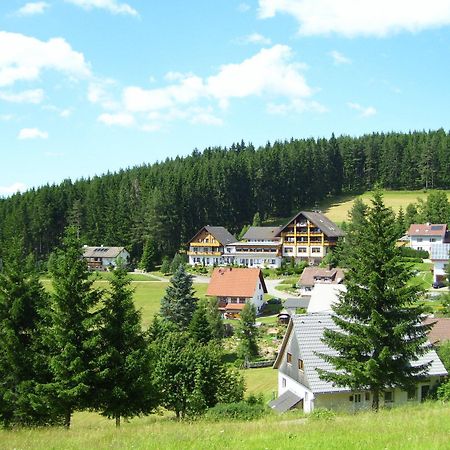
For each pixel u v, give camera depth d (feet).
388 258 92.73
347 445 51.13
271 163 567.59
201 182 516.32
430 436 54.44
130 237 480.23
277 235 441.68
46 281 335.06
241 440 56.08
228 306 295.28
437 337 146.30
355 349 91.76
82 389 84.48
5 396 89.45
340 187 645.51
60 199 511.81
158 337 133.90
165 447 53.36
